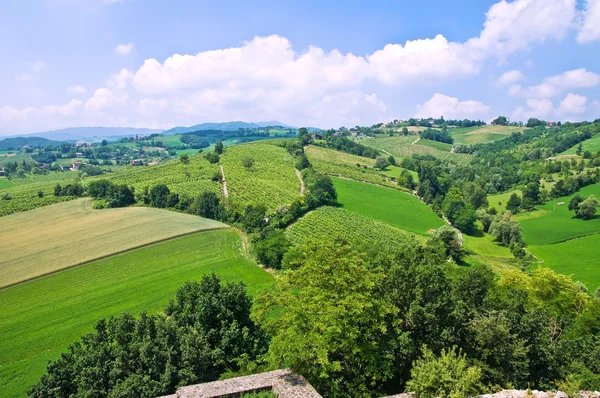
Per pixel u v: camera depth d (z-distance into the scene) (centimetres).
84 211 11331
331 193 13075
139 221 10300
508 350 2727
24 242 8944
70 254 8238
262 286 6906
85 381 2823
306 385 2042
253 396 1988
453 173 18725
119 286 6900
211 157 17200
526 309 3466
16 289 6869
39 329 5550
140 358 2995
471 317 3105
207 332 3475
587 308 4156
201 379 3091
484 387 2386
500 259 9694
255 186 13838
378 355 2538
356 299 2414
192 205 11356
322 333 2333
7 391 4178
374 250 6575
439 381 2111
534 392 2203
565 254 9206
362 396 2455
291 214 10931
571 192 14112
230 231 9994
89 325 5622
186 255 8356
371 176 16888
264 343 3569
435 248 7956
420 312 2883
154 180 14438
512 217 12975
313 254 2811
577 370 2812
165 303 6216
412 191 15925
